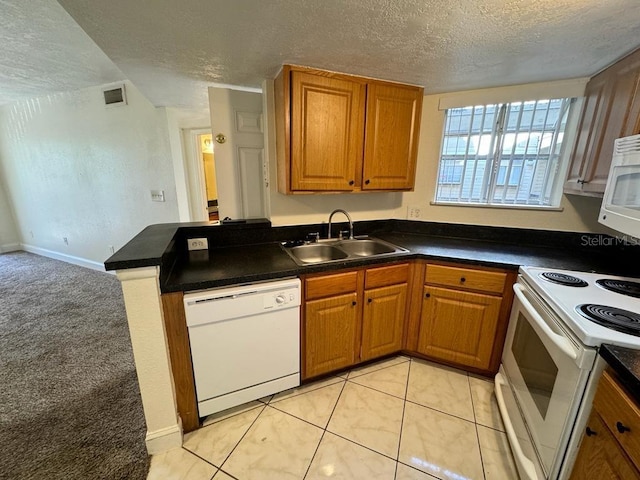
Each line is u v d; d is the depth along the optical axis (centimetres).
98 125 334
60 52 228
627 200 123
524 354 145
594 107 170
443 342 200
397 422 162
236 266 163
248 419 164
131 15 113
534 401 129
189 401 151
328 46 142
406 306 206
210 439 151
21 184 443
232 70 174
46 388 184
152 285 126
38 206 436
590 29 124
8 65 256
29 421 159
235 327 151
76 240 411
